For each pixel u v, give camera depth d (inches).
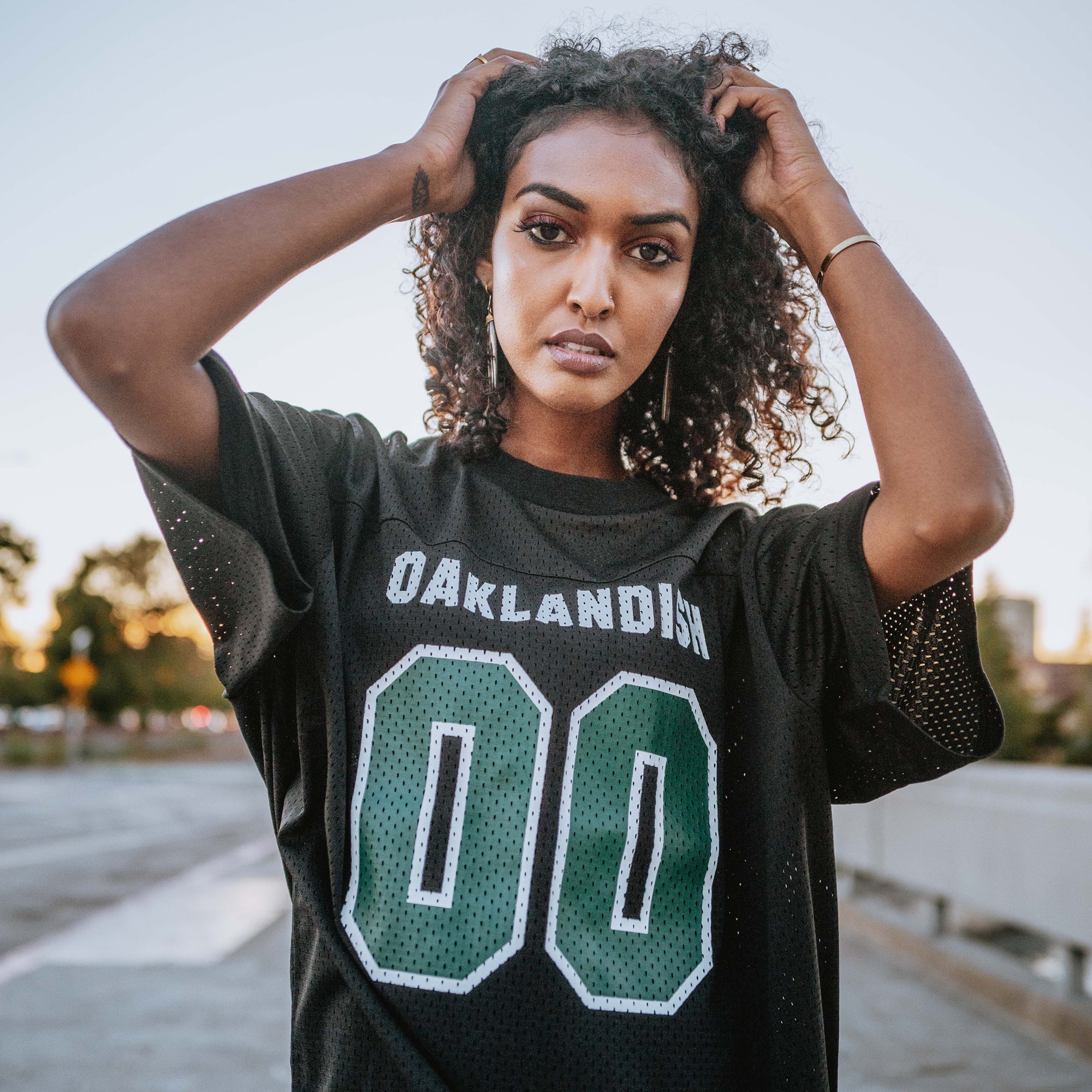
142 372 41.6
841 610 48.1
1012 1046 159.0
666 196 49.1
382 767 44.9
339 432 52.2
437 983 42.5
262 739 48.5
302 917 45.8
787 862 47.2
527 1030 42.4
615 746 45.6
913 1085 139.9
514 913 43.3
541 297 48.9
